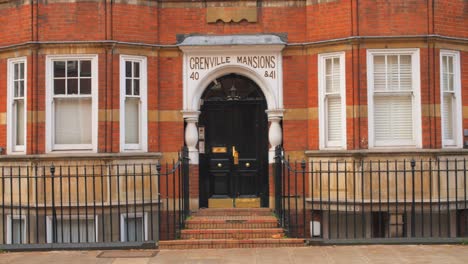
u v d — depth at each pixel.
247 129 15.27
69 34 14.24
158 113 14.75
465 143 14.57
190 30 14.88
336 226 14.49
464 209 14.58
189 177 14.69
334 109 14.44
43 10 14.32
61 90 14.33
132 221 14.40
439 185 13.59
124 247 12.02
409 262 10.61
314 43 14.52
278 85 14.73
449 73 14.45
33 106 14.21
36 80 14.25
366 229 14.14
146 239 14.39
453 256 11.05
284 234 12.98
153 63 14.74
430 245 12.08
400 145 14.09
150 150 14.63
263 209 14.64
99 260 11.09
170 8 14.89
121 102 14.31
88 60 14.31
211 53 14.77
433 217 14.28
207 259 11.04
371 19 14.05
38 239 13.76
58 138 14.39
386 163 13.63
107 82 14.18
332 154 14.10
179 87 14.81
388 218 14.07
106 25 14.23
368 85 14.02
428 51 14.07
